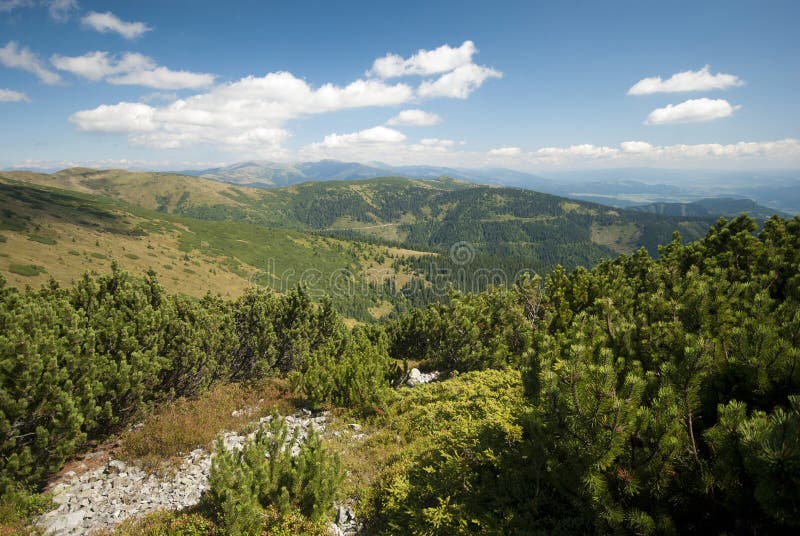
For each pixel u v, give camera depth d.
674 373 5.13
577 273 19.47
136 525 7.30
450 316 18.77
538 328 16.88
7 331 8.73
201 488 8.88
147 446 10.38
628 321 9.06
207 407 13.32
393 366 18.25
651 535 4.37
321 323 21.14
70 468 9.57
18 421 8.22
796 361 4.89
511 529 5.82
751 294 9.66
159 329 13.05
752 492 4.10
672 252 17.75
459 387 13.80
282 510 7.15
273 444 8.13
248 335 18.02
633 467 4.68
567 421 4.90
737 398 5.34
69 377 9.59
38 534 7.13
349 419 13.09
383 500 8.04
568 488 5.31
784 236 14.06
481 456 7.61
